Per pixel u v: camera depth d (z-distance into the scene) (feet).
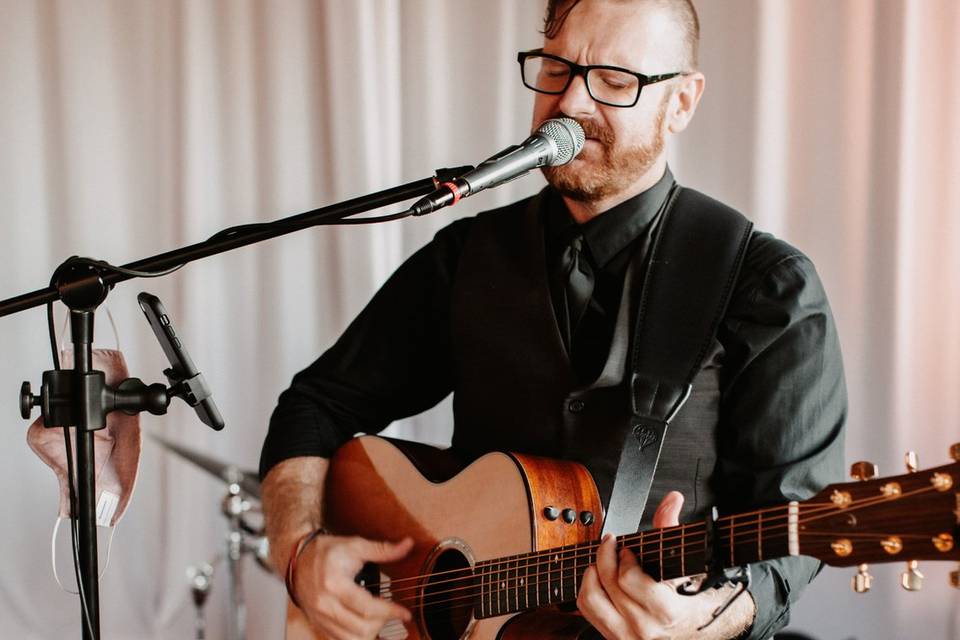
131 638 10.28
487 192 9.58
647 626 4.50
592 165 5.63
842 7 8.75
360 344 6.79
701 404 5.60
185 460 10.15
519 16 9.48
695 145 9.09
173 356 5.30
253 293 10.17
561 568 5.04
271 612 10.28
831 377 5.50
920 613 8.71
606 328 5.88
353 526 6.26
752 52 8.89
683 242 5.81
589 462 5.69
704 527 4.31
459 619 5.62
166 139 10.19
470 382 6.26
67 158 10.25
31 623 10.18
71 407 5.06
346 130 9.86
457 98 9.64
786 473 5.34
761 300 5.53
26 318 10.25
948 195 8.66
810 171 8.88
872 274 8.76
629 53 5.57
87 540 5.08
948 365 8.71
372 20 9.79
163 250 10.25
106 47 10.21
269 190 10.10
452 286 6.41
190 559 10.20
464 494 5.61
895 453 8.74
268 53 10.03
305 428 6.59
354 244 9.88
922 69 8.67
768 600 5.06
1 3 10.19
